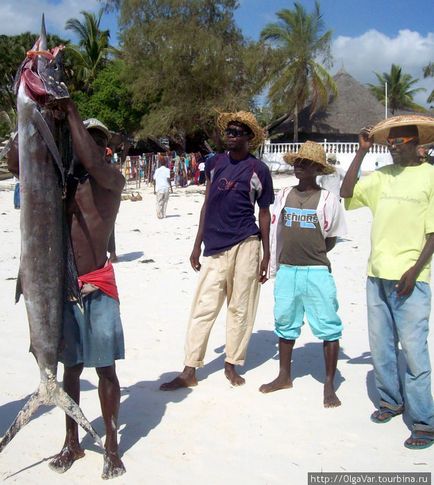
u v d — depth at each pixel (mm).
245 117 4898
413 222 4031
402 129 4105
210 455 3951
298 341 6340
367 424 4387
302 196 4895
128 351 5934
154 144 54125
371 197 4320
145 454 3953
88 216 3572
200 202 24500
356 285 8828
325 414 4559
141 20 43406
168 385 5020
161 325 6824
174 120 43812
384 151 39281
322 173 4961
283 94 45688
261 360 5770
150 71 43625
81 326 3619
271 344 6258
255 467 3805
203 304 5094
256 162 5039
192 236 14344
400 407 4480
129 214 20016
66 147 3551
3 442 3338
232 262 5043
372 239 4258
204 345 5102
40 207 3318
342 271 9836
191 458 3914
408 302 4012
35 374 5332
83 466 3793
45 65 3203
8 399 4797
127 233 15055
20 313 7363
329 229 4812
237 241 5020
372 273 4219
